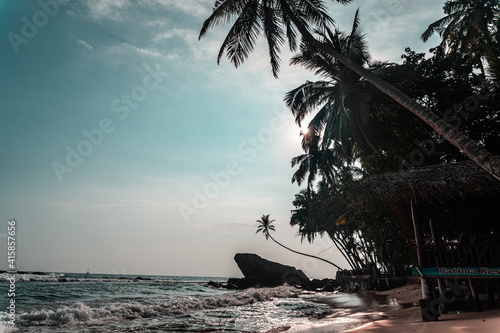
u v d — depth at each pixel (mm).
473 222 9836
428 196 8586
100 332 8891
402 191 8836
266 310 14109
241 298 18859
